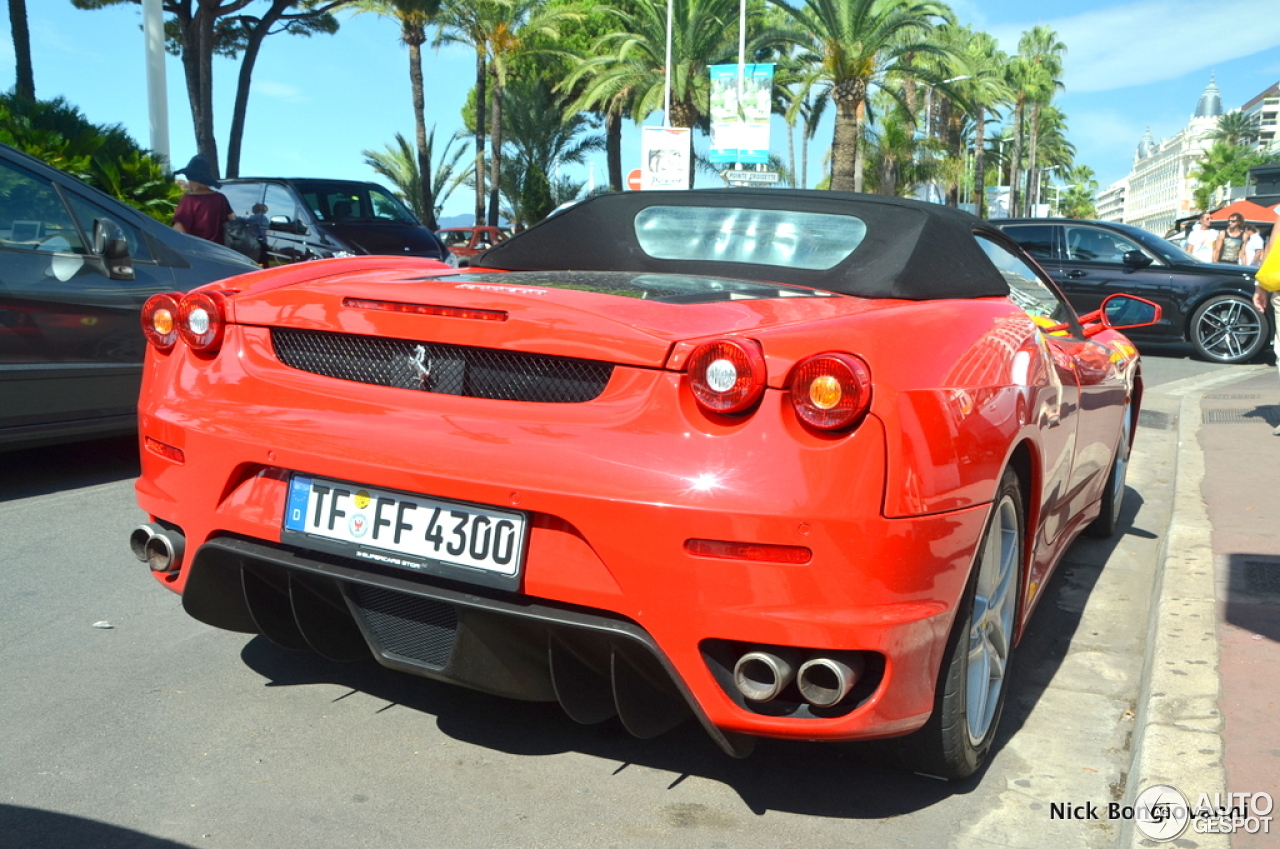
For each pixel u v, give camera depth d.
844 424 2.01
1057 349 3.15
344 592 2.37
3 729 2.60
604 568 2.11
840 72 27.62
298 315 2.50
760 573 2.03
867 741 2.40
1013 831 2.32
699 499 2.03
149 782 2.37
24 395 4.71
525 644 2.24
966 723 2.38
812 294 2.66
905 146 38.25
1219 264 12.73
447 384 2.32
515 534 2.17
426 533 2.25
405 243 14.11
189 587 2.57
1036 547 2.97
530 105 45.06
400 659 2.38
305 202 13.62
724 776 2.50
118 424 5.13
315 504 2.38
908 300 2.70
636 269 3.06
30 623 3.31
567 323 2.21
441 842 2.18
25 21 24.23
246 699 2.81
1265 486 5.40
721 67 29.28
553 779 2.45
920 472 2.08
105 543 4.20
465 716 2.76
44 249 4.83
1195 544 4.23
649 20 34.50
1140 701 2.96
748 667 2.07
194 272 5.45
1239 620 3.35
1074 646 3.54
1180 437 7.02
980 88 51.31
